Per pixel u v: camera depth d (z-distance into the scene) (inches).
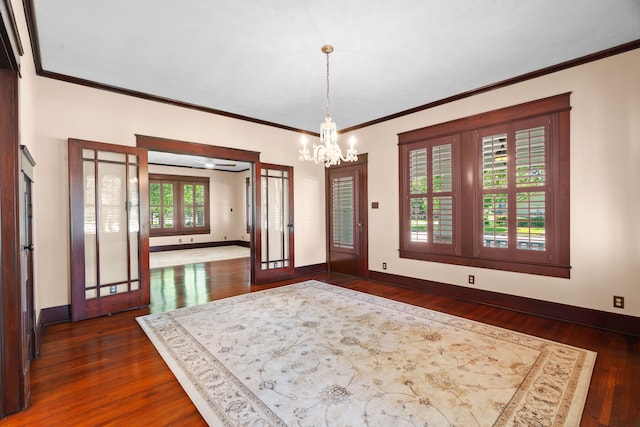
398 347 105.1
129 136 151.9
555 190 130.9
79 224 134.7
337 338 112.8
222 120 185.0
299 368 91.7
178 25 97.4
